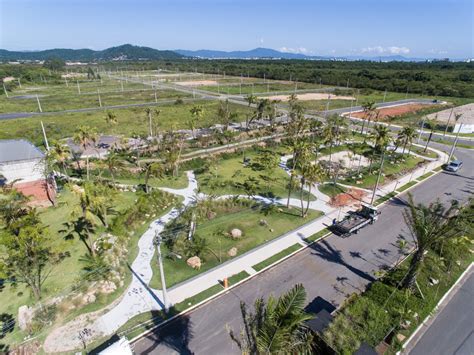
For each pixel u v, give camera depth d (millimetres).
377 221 40531
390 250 34469
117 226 35656
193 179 51719
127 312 25438
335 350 20734
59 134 76375
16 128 80500
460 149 72188
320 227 38781
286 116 97812
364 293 27750
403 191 49469
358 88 168500
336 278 29906
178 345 22719
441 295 27641
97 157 58469
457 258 31562
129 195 45156
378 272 30750
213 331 23938
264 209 42312
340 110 110125
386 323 24344
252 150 66250
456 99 137125
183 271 30453
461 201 46000
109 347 19969
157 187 48125
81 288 27438
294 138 67688
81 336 23125
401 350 22234
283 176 53344
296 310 14016
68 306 25562
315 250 34156
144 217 39281
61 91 153375
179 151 59062
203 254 32781
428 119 90812
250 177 52406
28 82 180625
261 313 15148
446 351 22391
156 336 23406
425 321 24953
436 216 26234
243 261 32062
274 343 13000
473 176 56188
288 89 164750
